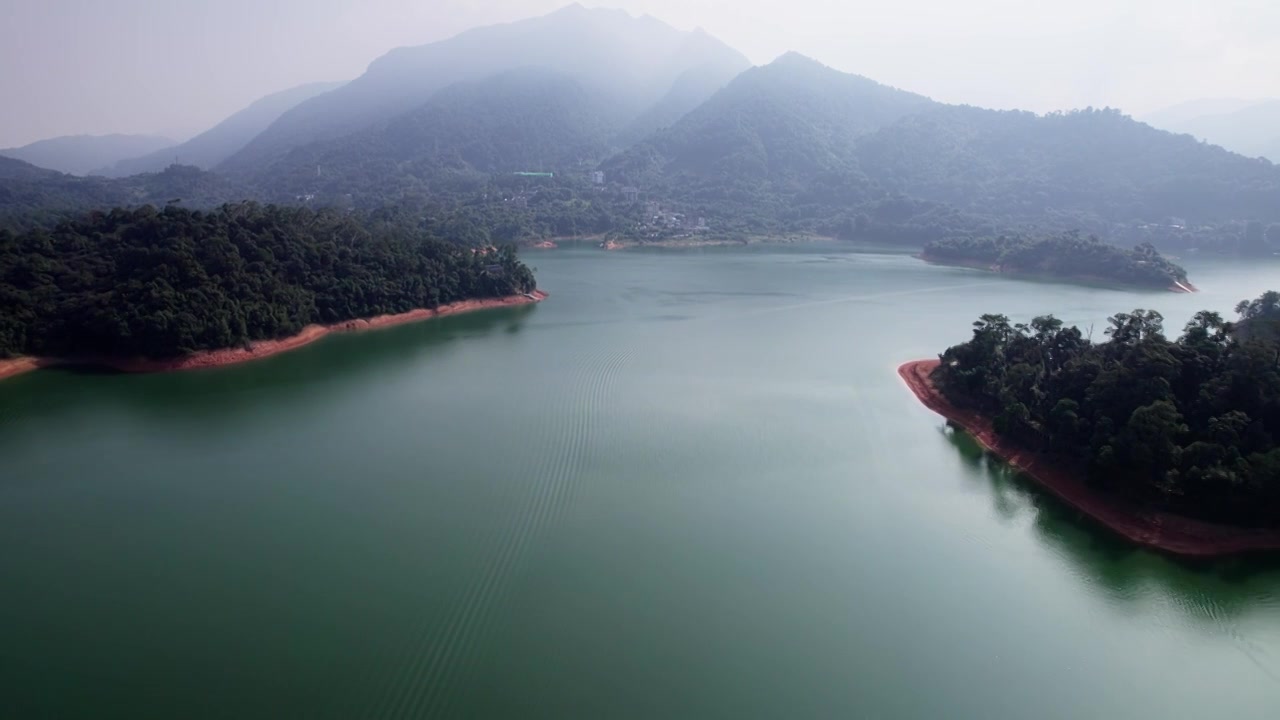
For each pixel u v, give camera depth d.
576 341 106.81
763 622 38.19
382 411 72.19
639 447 62.41
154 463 58.97
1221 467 49.41
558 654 34.78
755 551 45.62
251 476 55.97
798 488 55.47
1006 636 38.25
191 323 90.38
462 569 42.12
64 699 32.00
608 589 40.50
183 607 38.75
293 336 104.56
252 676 33.16
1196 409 56.62
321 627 36.72
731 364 93.31
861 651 36.28
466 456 59.81
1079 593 42.84
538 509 50.22
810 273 195.38
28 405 74.81
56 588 40.94
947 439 67.94
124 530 47.56
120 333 88.12
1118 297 155.25
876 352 101.31
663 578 41.91
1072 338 74.25
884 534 48.81
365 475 55.88
